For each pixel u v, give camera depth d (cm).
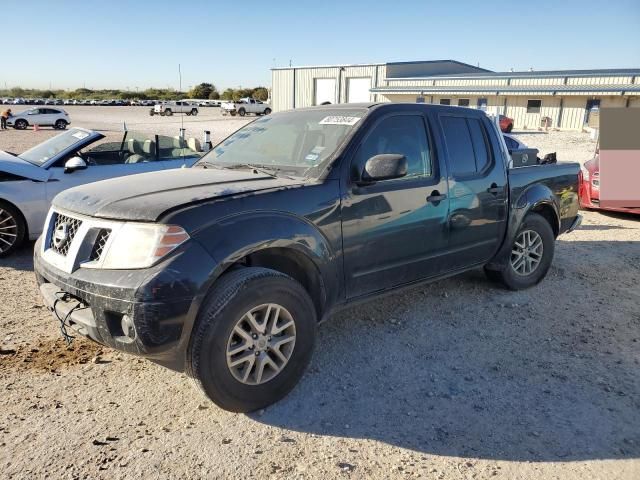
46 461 275
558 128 3844
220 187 340
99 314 295
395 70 4741
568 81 3769
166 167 753
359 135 387
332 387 357
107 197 329
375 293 406
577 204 610
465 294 540
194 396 342
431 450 294
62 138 743
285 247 332
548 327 464
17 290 529
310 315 342
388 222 394
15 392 339
